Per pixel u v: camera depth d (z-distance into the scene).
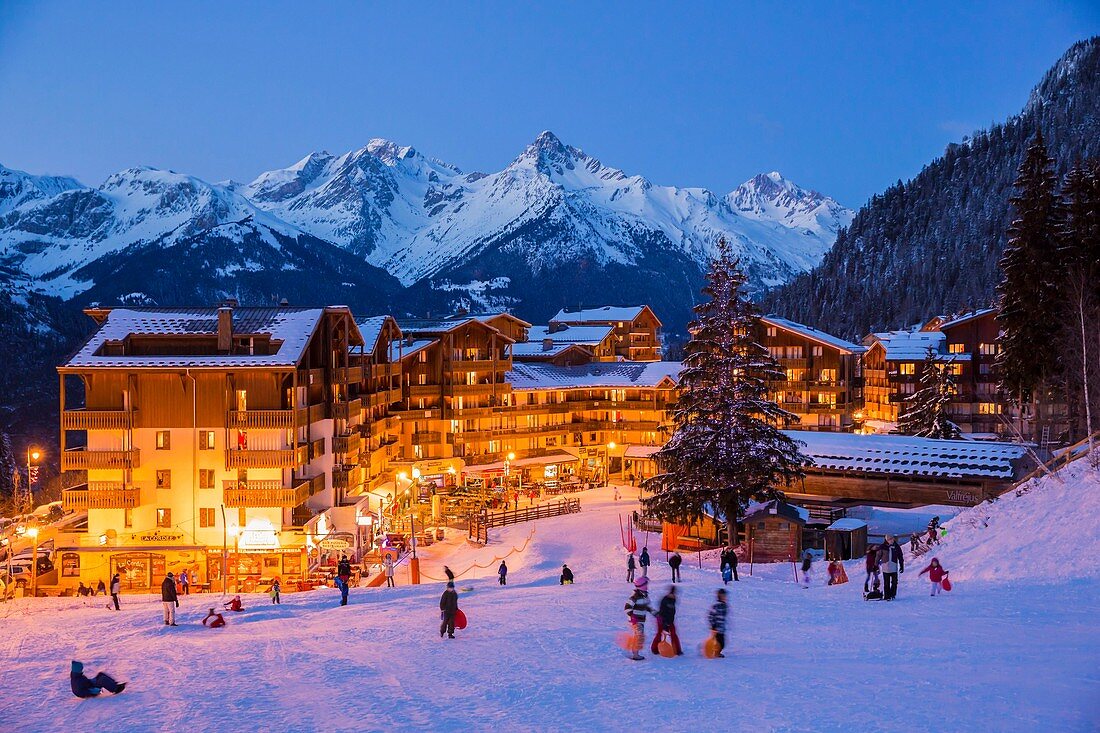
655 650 27.88
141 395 65.12
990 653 25.22
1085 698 20.42
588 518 77.88
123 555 63.88
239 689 26.02
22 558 66.44
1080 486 44.84
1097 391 63.31
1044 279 69.50
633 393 112.12
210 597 51.84
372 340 85.44
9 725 23.31
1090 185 69.62
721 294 63.72
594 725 20.73
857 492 74.00
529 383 109.38
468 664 27.94
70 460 63.62
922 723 19.20
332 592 51.38
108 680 26.11
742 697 22.17
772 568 53.78
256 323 69.56
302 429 68.25
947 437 92.31
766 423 62.53
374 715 22.55
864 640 28.47
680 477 62.72
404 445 99.25
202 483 65.00
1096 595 32.84
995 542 43.25
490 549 68.50
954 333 124.81
